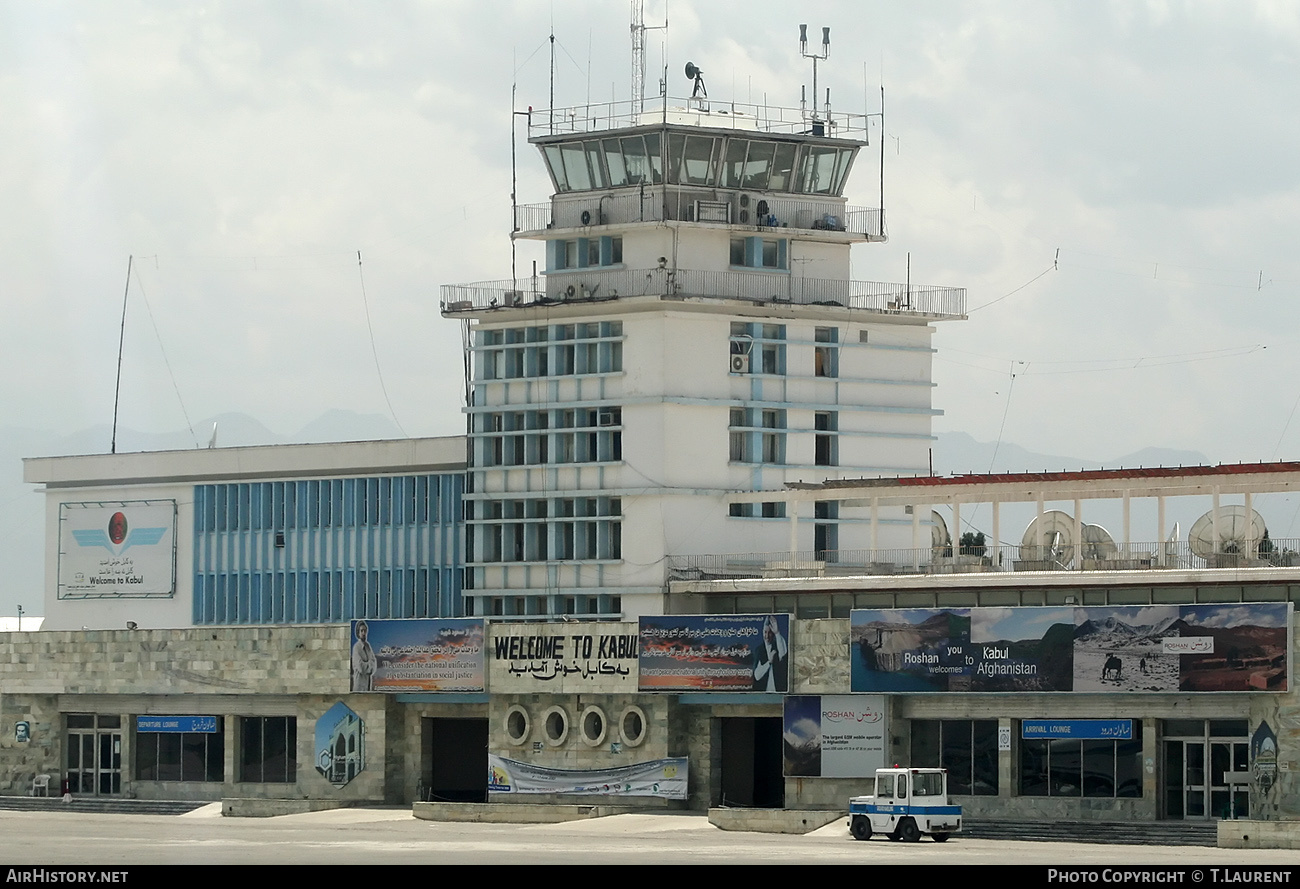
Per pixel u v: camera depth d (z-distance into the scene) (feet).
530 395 496.23
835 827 375.04
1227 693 367.86
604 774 425.28
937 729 399.24
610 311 486.79
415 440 520.01
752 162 492.95
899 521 506.48
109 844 343.46
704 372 483.92
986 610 388.98
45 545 575.38
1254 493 393.29
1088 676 378.73
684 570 474.49
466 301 505.66
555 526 490.90
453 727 459.73
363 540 526.16
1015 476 419.54
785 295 494.18
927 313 511.40
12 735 496.64
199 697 475.31
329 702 457.27
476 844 344.08
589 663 427.74
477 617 488.85
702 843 346.33
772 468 490.08
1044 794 386.11
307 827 399.44
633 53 494.59
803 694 406.82
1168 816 375.86
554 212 499.92
